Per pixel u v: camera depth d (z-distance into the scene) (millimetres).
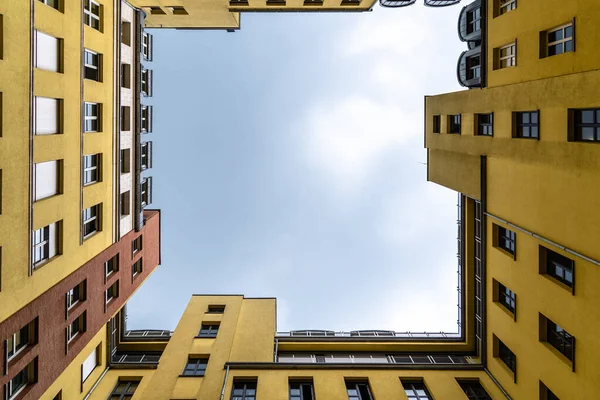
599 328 16297
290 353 32875
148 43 34188
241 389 26016
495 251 25281
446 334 34812
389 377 26375
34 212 18484
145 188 34281
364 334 35438
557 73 18922
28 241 17922
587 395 17047
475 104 27000
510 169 22984
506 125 23219
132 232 31000
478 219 30922
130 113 30000
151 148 35125
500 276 24672
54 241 20766
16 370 17562
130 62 29859
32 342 19062
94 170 25344
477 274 31375
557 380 19109
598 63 16359
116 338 34688
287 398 24500
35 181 18938
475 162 27516
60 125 20578
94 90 24078
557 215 18844
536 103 20281
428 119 35188
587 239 16859
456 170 30422
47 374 20000
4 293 16531
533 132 21094
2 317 16547
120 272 28797
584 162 16969
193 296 36469
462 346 32625
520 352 22469
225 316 33281
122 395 29797
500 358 25781
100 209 25688
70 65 20969
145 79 33750
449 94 31047
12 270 16953
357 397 25406
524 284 21969
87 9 23656
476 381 26703
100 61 25109
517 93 22000
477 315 31891
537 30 20438
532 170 20797
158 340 35375
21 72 16812
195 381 26531
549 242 19297
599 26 16281
